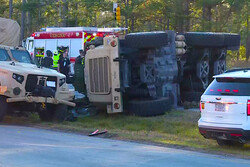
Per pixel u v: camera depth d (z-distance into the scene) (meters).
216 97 9.39
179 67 16.47
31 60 15.15
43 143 9.73
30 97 12.80
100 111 15.83
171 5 38.38
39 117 14.77
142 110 14.65
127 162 7.98
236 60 43.06
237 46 17.47
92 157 8.34
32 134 11.11
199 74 16.94
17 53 14.71
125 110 15.29
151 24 45.12
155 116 14.84
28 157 8.09
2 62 13.72
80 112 15.36
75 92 15.59
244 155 9.22
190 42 16.41
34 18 46.25
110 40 14.51
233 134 9.03
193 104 17.14
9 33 16.89
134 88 15.24
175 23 39.59
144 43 14.63
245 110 8.96
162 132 12.39
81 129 12.52
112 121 14.09
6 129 11.76
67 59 18.39
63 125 13.21
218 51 17.31
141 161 8.12
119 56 14.49
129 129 12.89
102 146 9.76
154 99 15.16
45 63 18.05
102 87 14.75
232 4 34.44
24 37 46.72
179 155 8.89
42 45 26.09
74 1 40.09
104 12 43.78
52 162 7.76
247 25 38.47
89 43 16.55
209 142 10.74
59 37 25.14
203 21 36.94
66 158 8.14
